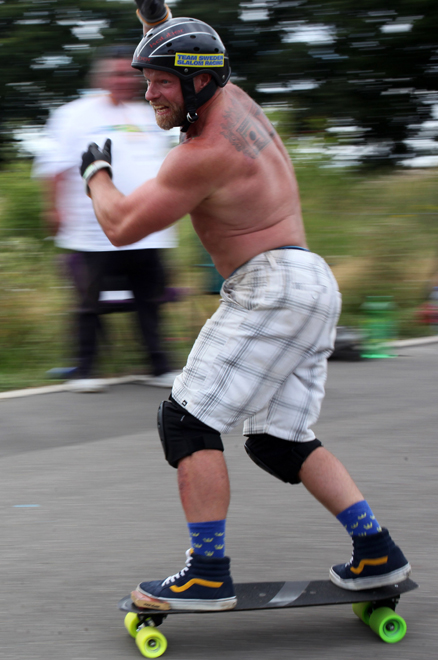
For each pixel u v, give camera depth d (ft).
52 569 8.14
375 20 42.88
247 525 9.24
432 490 10.39
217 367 6.62
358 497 6.93
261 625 7.12
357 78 44.55
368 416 14.20
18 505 9.98
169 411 6.79
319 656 6.54
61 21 44.34
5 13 43.73
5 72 44.91
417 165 29.30
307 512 9.65
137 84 14.98
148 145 14.99
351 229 25.84
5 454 12.09
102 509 9.82
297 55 43.37
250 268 6.68
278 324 6.59
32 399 15.53
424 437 12.84
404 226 25.85
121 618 7.16
